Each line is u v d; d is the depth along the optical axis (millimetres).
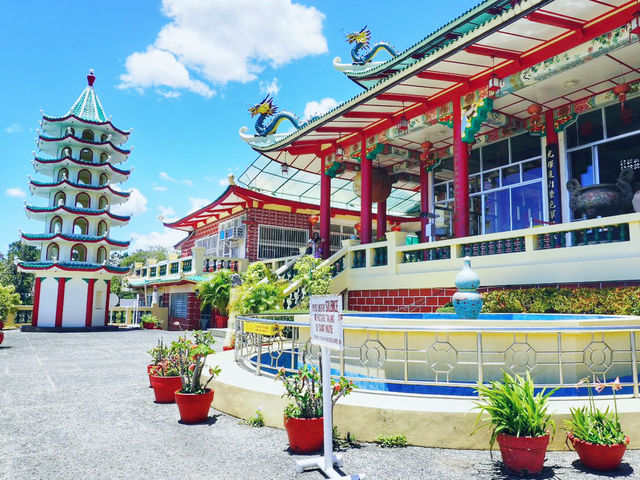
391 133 18031
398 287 14938
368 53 18797
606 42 11445
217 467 4996
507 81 13625
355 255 17109
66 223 29844
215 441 5895
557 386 5664
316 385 5852
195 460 5211
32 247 49938
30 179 29609
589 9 11109
